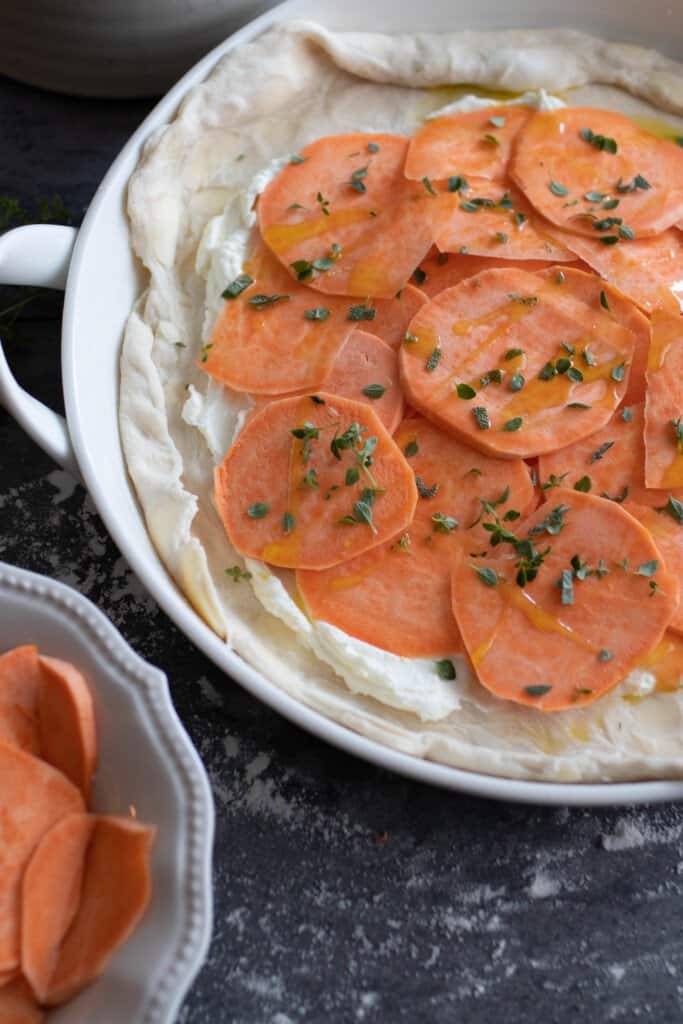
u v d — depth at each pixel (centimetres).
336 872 58
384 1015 57
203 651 56
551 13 67
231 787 59
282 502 59
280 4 66
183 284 64
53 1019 51
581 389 60
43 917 51
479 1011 57
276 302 62
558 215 63
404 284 62
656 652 58
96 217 61
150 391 61
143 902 51
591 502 59
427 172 63
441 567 59
